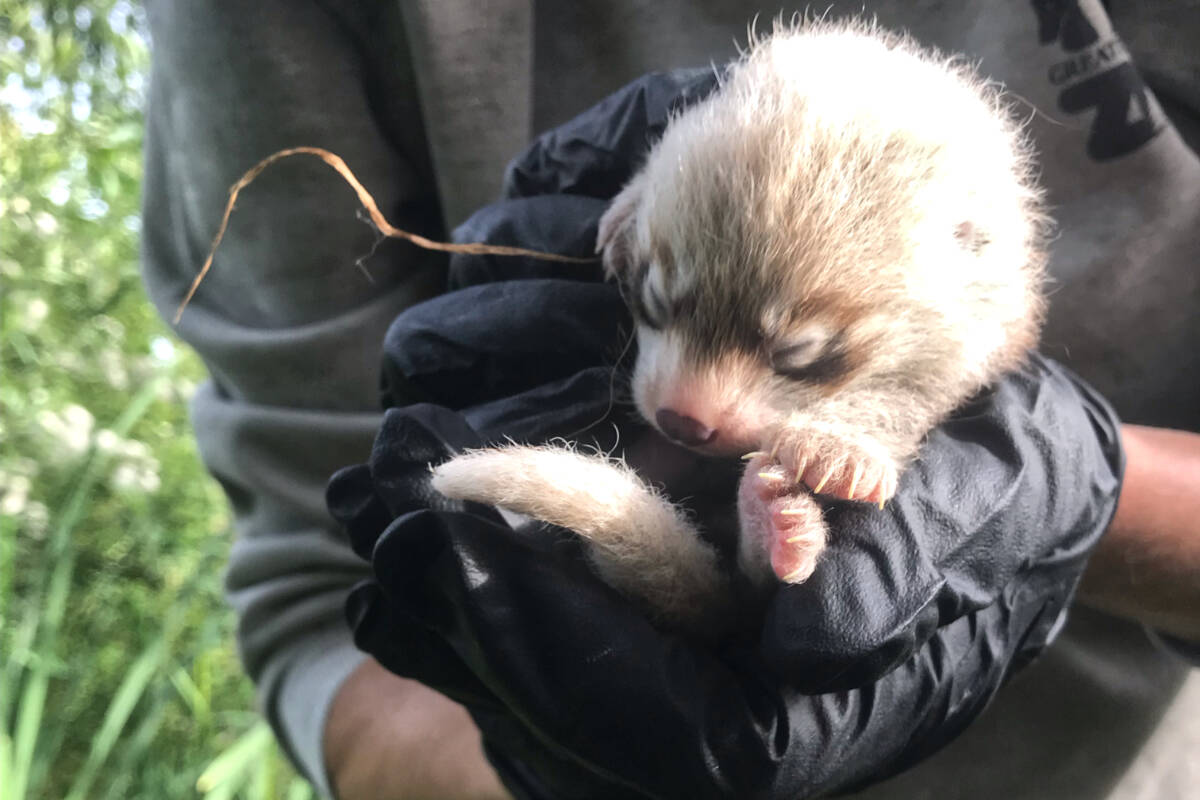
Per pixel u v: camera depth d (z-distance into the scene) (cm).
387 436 23
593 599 22
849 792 26
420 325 27
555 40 39
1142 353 33
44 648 59
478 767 35
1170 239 32
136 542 74
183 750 68
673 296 24
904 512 22
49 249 75
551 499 22
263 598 39
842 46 26
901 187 23
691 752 21
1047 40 32
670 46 37
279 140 36
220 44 35
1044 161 33
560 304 26
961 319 24
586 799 26
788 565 21
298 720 38
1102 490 25
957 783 34
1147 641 34
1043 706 33
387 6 36
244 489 40
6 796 53
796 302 23
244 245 37
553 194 30
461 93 36
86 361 79
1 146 75
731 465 25
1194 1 31
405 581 22
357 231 37
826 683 21
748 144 23
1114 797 33
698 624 23
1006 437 24
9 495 71
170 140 39
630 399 26
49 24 74
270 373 37
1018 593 25
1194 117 33
